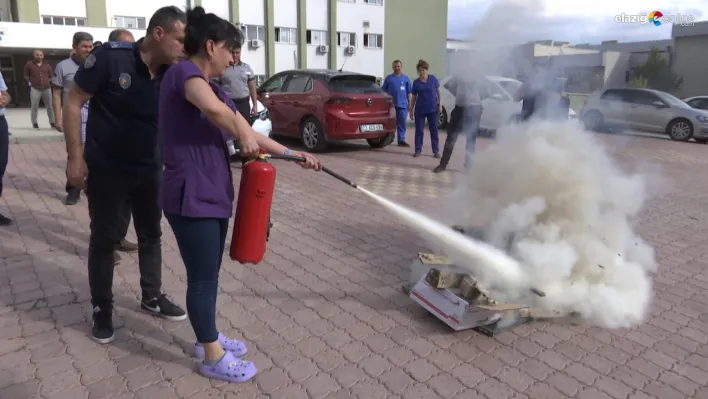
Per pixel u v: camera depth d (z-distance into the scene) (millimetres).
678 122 15047
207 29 2529
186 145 2557
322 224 5730
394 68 11805
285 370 2965
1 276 4125
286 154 2953
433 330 3455
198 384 2814
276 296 3908
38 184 7211
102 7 27578
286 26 33688
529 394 2799
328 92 10328
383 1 36750
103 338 3168
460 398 2750
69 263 4426
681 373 3043
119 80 2879
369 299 3889
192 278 2736
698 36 28719
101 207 3021
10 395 2668
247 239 2811
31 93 12891
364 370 2984
